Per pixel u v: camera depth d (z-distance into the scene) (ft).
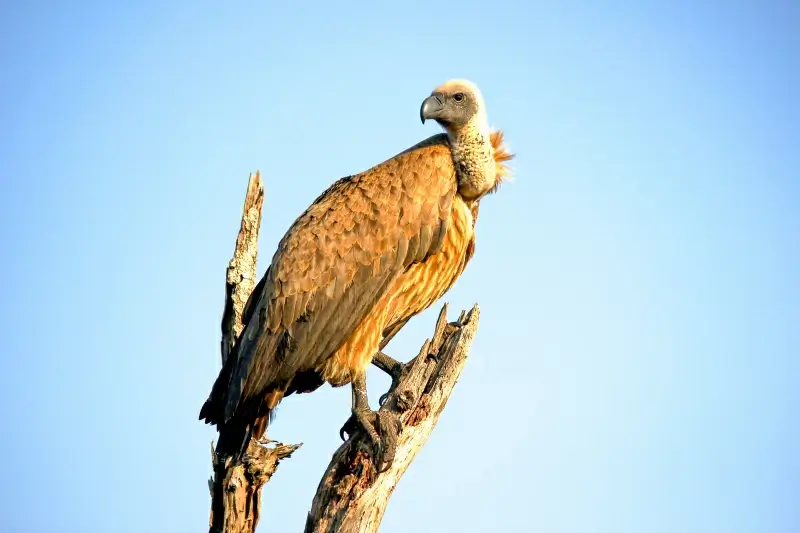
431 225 50.26
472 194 51.90
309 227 50.26
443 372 46.80
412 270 51.03
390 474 43.88
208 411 49.98
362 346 50.03
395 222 49.93
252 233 49.98
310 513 42.65
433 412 45.93
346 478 42.91
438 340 48.14
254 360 47.96
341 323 49.34
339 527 41.75
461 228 51.67
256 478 45.14
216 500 46.39
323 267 49.19
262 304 49.01
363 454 43.86
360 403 48.14
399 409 45.68
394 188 50.47
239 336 49.34
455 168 51.42
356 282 49.49
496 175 52.70
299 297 48.80
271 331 48.52
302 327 48.91
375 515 42.93
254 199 49.83
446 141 52.70
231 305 50.21
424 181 50.55
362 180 51.57
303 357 49.06
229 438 48.52
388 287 49.93
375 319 50.37
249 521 45.80
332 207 50.70
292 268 49.08
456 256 52.29
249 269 50.21
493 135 53.42
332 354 49.60
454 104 50.60
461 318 49.47
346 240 49.62
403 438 44.68
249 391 47.91
